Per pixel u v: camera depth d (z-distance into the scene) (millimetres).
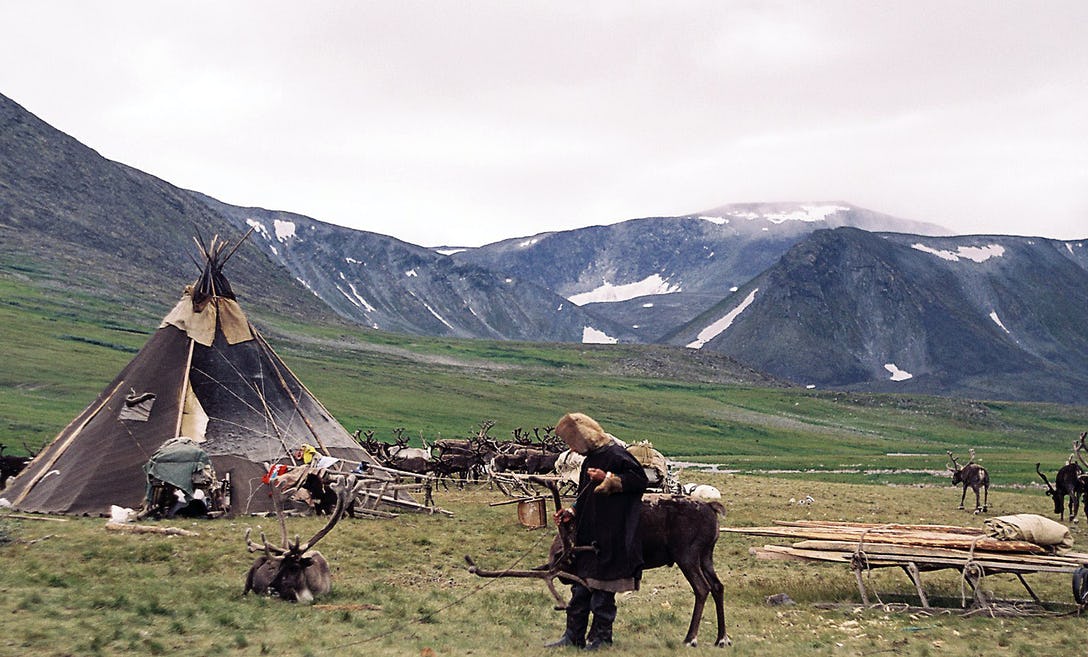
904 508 39094
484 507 33594
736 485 51000
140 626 12719
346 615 14227
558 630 14398
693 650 12867
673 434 137375
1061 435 199500
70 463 27359
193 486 25891
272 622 13523
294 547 15477
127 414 28125
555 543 13414
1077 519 35781
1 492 28188
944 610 17516
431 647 12469
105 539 20406
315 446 30484
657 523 13500
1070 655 13875
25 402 85500
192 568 18094
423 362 187500
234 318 31500
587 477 13023
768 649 13398
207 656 11531
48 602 13570
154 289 194750
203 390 29484
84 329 138500
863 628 15656
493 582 19141
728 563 23422
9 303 147125
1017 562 17766
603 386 187875
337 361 164250
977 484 38281
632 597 18188
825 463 97438
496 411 133000
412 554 21984
